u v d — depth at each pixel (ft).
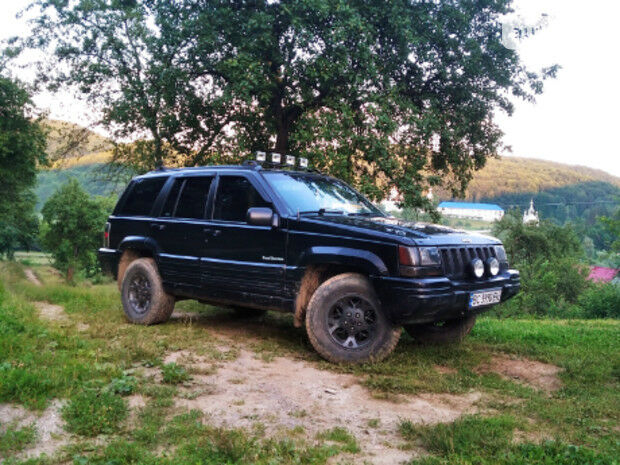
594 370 14.89
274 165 20.43
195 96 47.73
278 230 16.81
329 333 15.48
